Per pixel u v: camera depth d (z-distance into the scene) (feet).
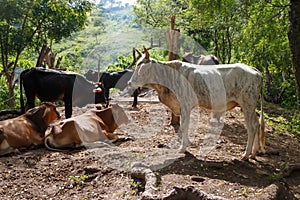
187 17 67.56
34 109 24.68
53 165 20.68
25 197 17.57
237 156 22.76
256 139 22.09
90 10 57.21
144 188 17.81
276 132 33.04
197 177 18.72
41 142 24.20
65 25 55.98
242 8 42.63
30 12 50.01
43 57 45.83
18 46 50.80
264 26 40.04
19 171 19.85
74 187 18.62
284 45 47.91
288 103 70.08
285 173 20.74
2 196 17.52
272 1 40.47
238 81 21.26
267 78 67.56
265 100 70.18
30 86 29.43
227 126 30.81
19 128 23.07
